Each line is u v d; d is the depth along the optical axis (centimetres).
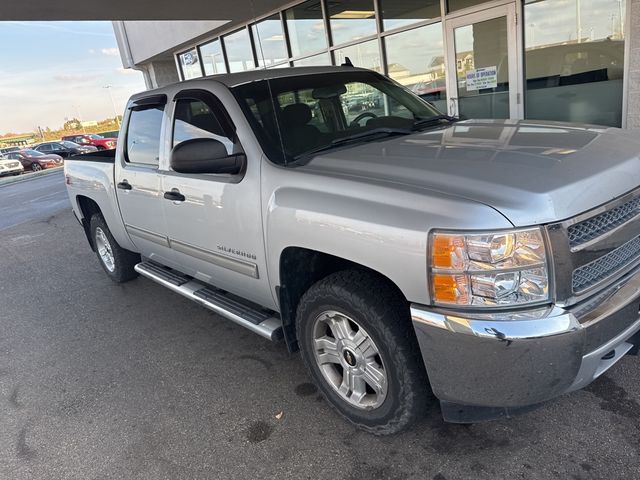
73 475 259
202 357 364
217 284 350
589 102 686
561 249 192
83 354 391
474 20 766
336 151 283
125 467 260
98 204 477
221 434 277
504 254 188
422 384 229
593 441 238
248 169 283
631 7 605
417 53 876
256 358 353
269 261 275
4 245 820
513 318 189
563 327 188
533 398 199
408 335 226
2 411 326
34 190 1753
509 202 193
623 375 282
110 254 528
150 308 466
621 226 215
